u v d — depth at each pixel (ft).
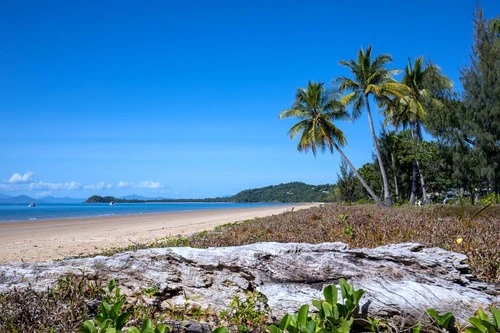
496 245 15.24
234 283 12.66
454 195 105.19
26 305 11.18
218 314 11.95
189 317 11.96
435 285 11.55
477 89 79.30
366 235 22.81
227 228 41.63
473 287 11.75
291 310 11.30
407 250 13.41
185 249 13.83
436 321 9.96
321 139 111.45
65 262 14.05
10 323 10.67
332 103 107.34
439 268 12.32
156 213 159.02
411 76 113.39
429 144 104.99
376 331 10.52
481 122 78.59
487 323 8.62
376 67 106.01
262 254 13.08
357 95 108.78
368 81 105.09
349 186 144.56
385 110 126.21
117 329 9.68
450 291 11.14
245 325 11.11
